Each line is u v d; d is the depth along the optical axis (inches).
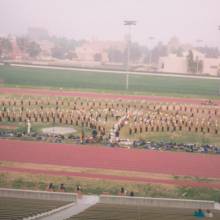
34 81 4820.4
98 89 4525.1
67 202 2156.7
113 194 2454.5
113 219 1624.0
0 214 1592.0
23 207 1854.1
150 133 3331.7
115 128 3336.6
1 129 3312.0
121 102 3909.9
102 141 3181.6
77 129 3366.1
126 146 3127.5
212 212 2050.9
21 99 3833.7
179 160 2940.5
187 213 1961.1
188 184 2615.7
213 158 3009.4
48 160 2849.4
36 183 2524.6
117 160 2893.7
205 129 3420.3
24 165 2755.9
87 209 1940.2
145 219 1672.0
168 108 3796.8
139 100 4033.0
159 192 2509.8
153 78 5698.8
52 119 3491.6
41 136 3218.5
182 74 6254.9
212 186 2608.3
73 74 5654.5
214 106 3917.3
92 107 3713.1
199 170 2810.0
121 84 4975.4
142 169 2783.0
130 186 2549.2
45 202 2100.1
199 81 5605.3
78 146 3090.6
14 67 6053.2
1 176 2586.1
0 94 3981.3
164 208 2134.6
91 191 2476.6
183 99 4195.4
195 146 3186.5
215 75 6309.1
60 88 4448.8
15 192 2242.9
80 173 2679.6
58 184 2522.1
